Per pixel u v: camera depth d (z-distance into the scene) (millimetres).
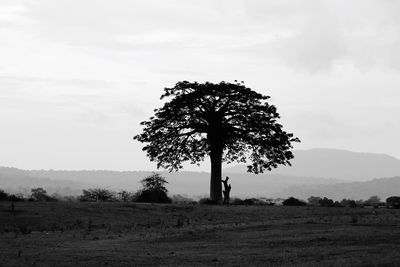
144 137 53156
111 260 18578
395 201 46219
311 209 37531
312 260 17672
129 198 53031
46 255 19656
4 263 18047
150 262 18156
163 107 52812
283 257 18422
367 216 32875
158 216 34156
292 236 23484
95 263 18062
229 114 53156
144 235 25625
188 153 52938
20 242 23453
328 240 21906
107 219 32562
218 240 23266
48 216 32125
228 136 52688
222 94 51344
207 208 37375
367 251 19000
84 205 35719
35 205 34688
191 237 24312
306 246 20719
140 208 36000
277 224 28094
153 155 53281
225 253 19719
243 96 52000
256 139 52688
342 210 37125
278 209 37406
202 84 51750
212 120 52688
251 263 17531
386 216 32531
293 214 35312
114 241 23641
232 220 33156
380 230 24578
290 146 54000
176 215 34781
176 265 17516
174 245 22109
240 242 22391
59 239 24531
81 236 25672
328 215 34531
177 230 27281
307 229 25688
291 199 50250
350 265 16453
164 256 19328
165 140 52750
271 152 53625
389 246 20047
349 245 20547
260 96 53062
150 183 53031
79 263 18062
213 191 52438
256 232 25266
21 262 18234
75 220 31781
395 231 24141
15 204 34594
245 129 52875
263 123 52625
